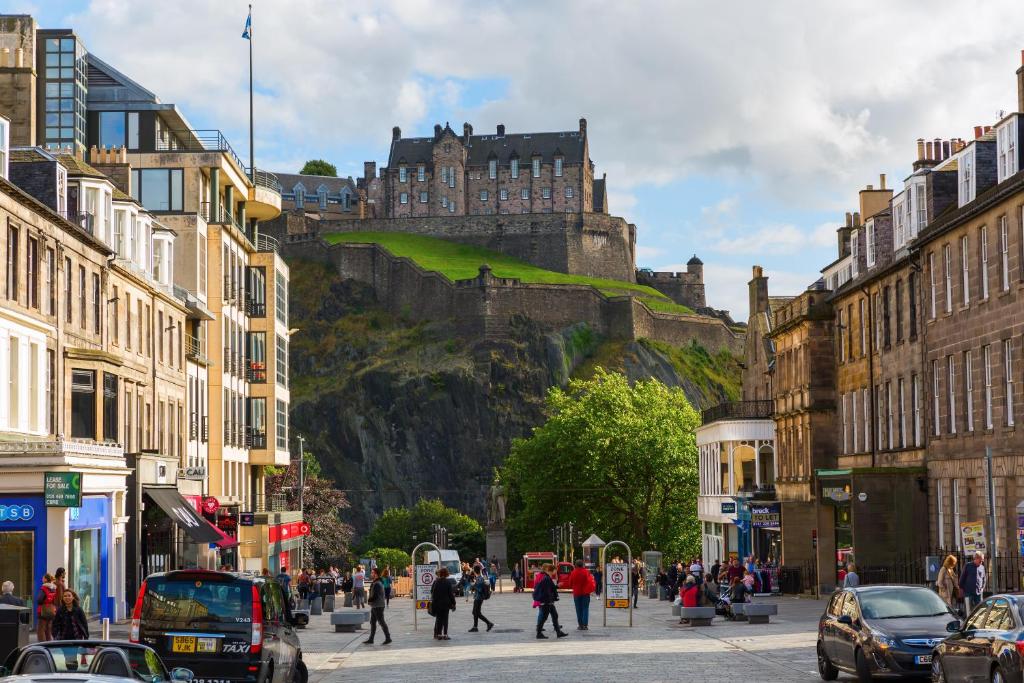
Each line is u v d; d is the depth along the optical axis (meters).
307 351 189.75
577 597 41.78
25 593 36.69
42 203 42.06
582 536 106.75
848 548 53.56
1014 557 40.56
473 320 183.12
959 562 43.88
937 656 22.38
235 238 71.50
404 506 176.62
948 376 47.31
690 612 43.34
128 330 52.25
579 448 105.06
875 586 25.91
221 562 60.75
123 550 45.22
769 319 95.31
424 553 92.31
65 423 44.84
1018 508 34.72
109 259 49.44
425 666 30.03
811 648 33.03
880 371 55.41
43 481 36.91
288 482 109.69
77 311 46.22
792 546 63.78
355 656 33.94
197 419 63.97
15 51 63.09
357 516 176.50
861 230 61.22
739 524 74.38
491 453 176.75
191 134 84.19
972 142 46.53
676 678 26.05
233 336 71.06
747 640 36.12
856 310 59.12
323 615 57.00
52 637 30.05
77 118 81.56
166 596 21.14
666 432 106.62
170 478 52.75
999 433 42.31
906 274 51.75
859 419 58.69
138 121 80.56
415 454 178.25
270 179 85.19
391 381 181.88
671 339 193.12
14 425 40.28
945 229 46.44
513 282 184.00
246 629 20.94
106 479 41.94
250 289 76.25
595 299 187.88
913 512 49.94
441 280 186.75
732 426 78.56
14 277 40.53
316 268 196.00
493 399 178.62
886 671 23.39
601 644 35.69
